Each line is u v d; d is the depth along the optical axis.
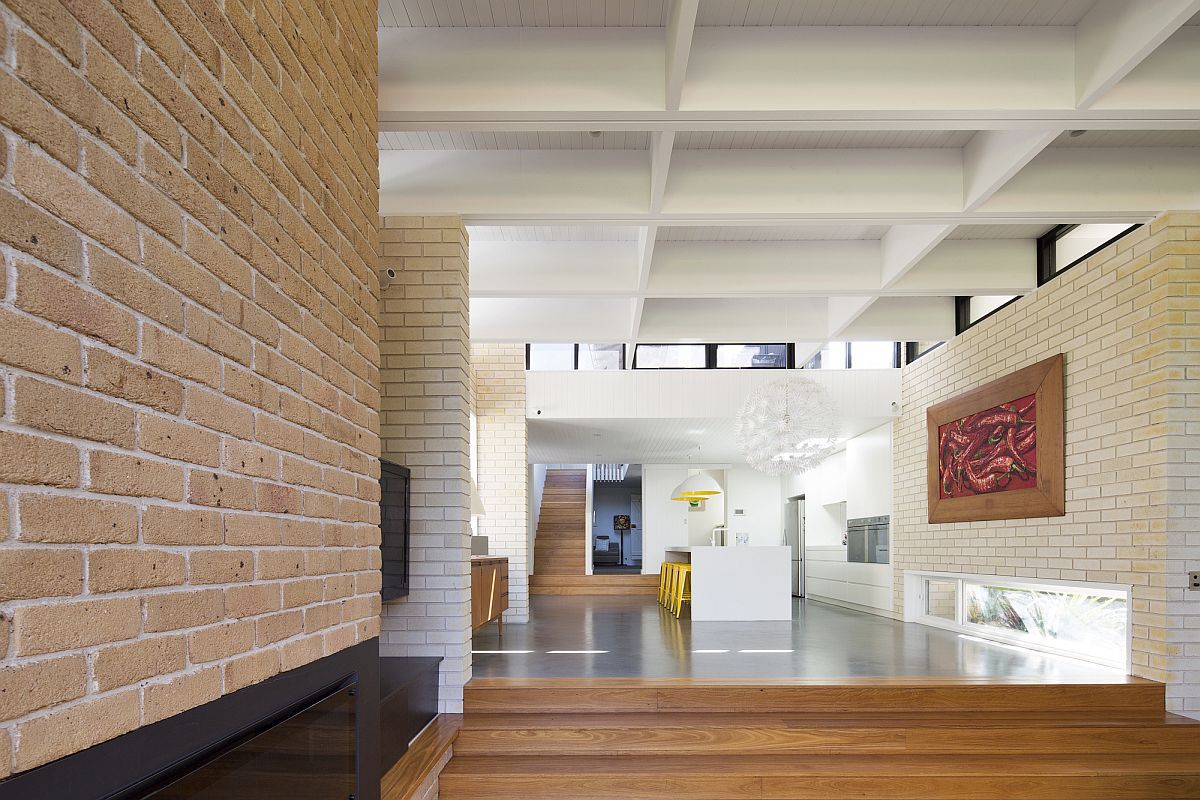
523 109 4.14
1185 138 5.18
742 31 4.16
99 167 1.29
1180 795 4.41
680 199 5.34
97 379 1.27
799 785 4.34
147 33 1.42
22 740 1.09
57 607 1.17
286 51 2.04
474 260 6.89
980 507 7.46
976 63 4.14
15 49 1.11
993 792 4.35
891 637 7.70
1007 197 5.28
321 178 2.28
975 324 7.77
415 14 4.10
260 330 1.86
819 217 5.34
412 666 4.63
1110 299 5.71
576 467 19.30
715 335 8.38
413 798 3.58
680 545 15.41
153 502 1.43
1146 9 3.60
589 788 4.32
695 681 5.21
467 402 5.41
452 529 5.04
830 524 12.88
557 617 9.84
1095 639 6.02
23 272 1.12
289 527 2.02
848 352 10.57
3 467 1.07
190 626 1.54
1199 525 5.08
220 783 1.68
